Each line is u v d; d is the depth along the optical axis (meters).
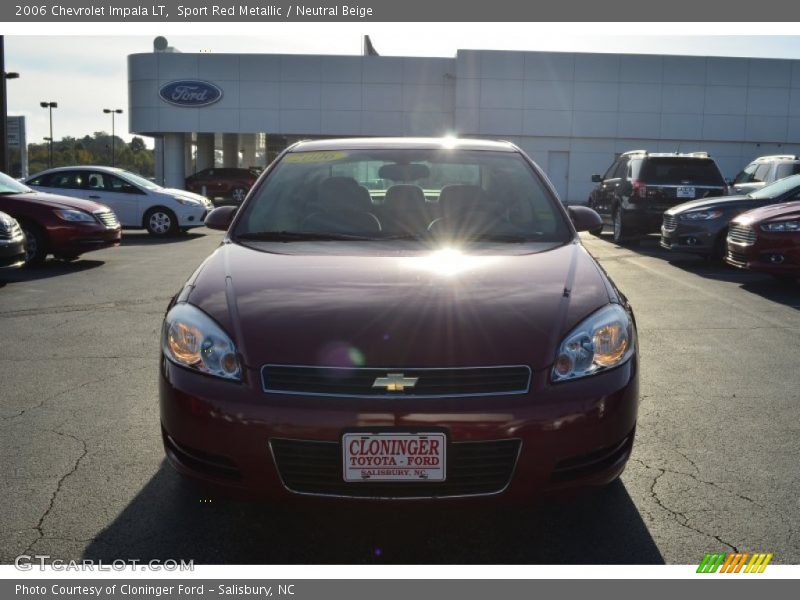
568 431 2.47
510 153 4.20
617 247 12.62
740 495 3.05
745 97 34.94
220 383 2.54
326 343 2.53
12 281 8.75
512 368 2.50
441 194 3.85
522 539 2.72
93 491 3.09
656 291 7.86
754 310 6.84
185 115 35.78
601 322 2.69
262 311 2.70
